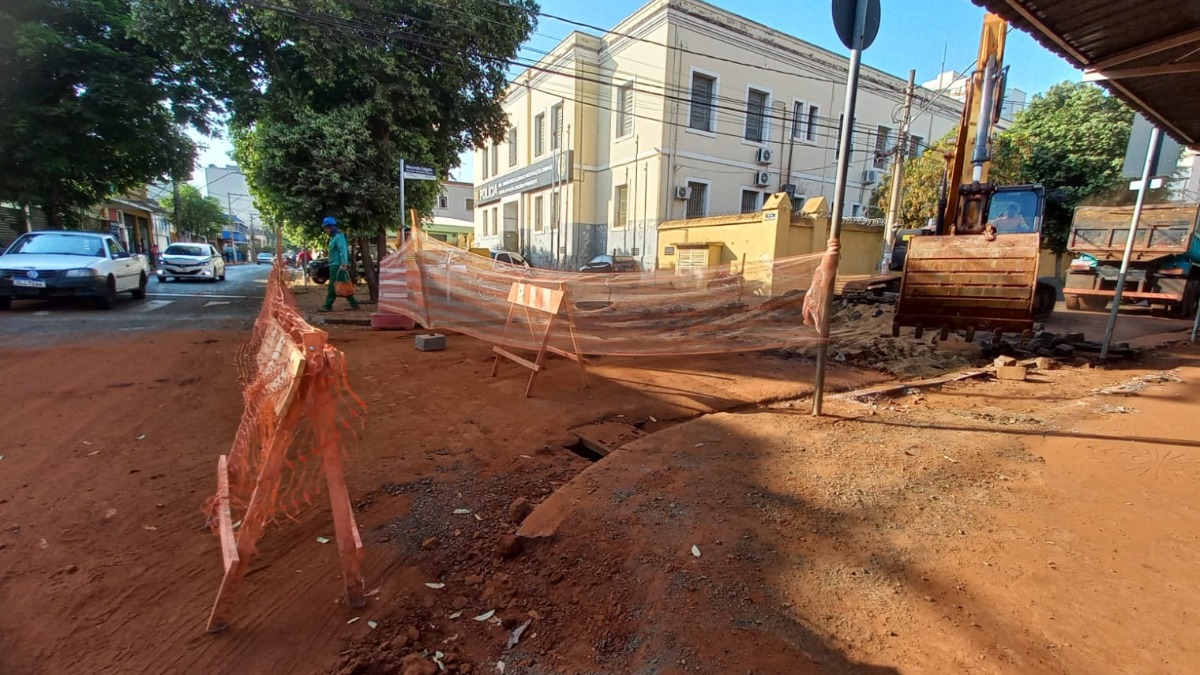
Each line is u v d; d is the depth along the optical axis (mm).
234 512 2740
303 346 1923
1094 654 1871
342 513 2059
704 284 6699
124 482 3076
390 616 2072
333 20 10477
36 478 3084
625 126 21922
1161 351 7707
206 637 1940
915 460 3568
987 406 4926
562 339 6652
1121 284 6746
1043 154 17625
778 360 7105
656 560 2404
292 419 1968
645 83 18328
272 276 4418
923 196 18391
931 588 2236
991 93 8172
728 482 3197
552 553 2471
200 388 4977
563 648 1924
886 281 11805
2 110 12406
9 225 18188
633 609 2109
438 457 3598
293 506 2848
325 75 11031
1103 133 16531
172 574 2285
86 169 13992
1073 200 16953
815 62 22844
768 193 22844
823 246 16141
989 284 5812
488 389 5332
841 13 3859
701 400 5094
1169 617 2061
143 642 1907
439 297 7961
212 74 11961
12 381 5016
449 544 2572
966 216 8422
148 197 38188
